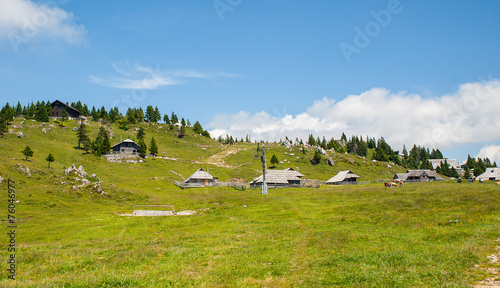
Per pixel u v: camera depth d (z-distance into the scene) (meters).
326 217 41.44
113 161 130.12
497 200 42.59
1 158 84.19
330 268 19.48
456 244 23.20
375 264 19.59
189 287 17.30
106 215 49.94
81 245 30.78
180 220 45.38
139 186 91.44
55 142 142.38
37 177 71.88
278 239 29.66
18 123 157.25
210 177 103.81
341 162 182.50
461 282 15.27
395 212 39.69
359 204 48.41
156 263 22.41
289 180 109.88
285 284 17.27
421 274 17.03
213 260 22.94
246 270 20.08
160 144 199.75
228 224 41.12
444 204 42.97
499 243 22.48
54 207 54.03
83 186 66.31
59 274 20.31
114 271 20.30
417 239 25.64
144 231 38.91
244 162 167.12
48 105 194.12
